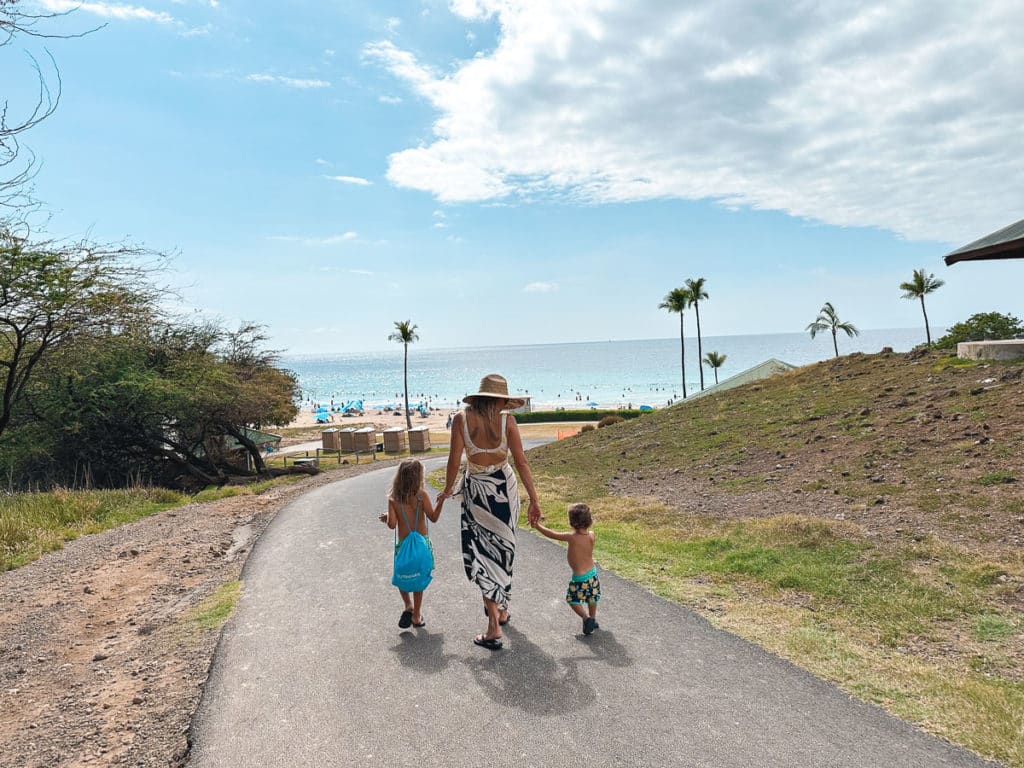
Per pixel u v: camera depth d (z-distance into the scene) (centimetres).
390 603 568
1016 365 1241
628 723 342
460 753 318
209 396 2400
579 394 13400
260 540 922
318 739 336
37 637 552
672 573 651
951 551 595
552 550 762
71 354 1789
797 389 1862
